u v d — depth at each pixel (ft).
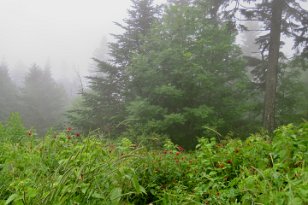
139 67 48.24
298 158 12.46
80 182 9.96
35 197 9.14
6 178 11.45
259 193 10.67
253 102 53.57
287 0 43.70
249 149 15.47
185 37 48.80
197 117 44.75
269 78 41.39
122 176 11.07
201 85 46.93
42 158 13.12
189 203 12.86
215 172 14.37
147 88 49.21
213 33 48.11
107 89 58.70
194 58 47.80
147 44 52.31
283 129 14.34
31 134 18.89
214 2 45.65
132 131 39.68
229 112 47.26
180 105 48.60
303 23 44.16
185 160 17.43
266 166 13.75
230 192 11.80
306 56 45.68
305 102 48.06
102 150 12.69
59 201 9.04
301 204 8.54
